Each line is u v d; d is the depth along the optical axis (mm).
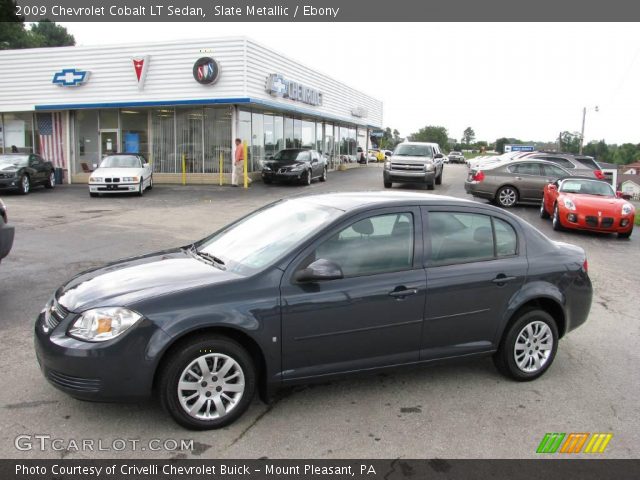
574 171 18828
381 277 3998
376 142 74000
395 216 4168
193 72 21156
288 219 4398
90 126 24250
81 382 3424
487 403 4129
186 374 3547
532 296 4473
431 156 22375
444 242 4277
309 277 3684
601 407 4117
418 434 3643
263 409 3938
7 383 4215
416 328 4117
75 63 22828
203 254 4465
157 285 3713
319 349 3848
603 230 12672
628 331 5965
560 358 5125
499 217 4555
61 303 3777
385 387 4363
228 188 21422
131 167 19359
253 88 21531
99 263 8492
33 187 20719
